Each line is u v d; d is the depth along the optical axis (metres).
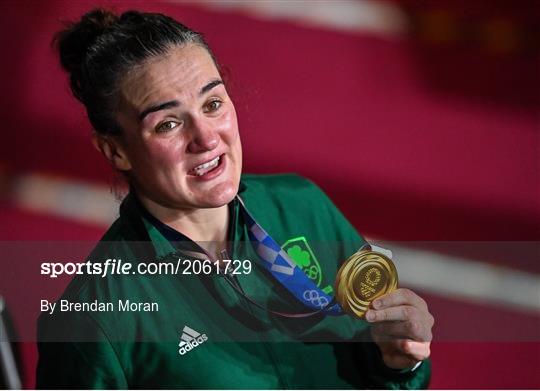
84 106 5.86
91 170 14.12
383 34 16.16
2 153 14.17
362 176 14.08
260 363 6.14
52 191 13.91
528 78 15.64
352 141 14.49
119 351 5.85
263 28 15.96
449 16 16.53
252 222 6.43
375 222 13.64
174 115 5.51
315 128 14.59
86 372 5.77
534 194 14.02
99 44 5.56
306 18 16.23
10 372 6.08
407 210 13.77
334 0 16.56
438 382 12.04
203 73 5.54
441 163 14.33
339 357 6.48
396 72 15.58
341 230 7.01
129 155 5.77
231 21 15.97
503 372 12.19
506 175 14.21
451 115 14.98
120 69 5.49
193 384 5.95
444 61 15.85
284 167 14.04
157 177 5.66
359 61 15.68
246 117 7.18
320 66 15.52
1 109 14.55
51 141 14.30
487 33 16.34
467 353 12.37
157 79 5.45
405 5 16.64
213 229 6.28
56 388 5.84
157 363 5.94
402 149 14.46
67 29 5.73
